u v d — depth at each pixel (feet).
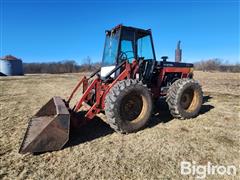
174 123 15.39
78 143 11.91
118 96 12.53
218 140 12.36
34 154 10.57
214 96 26.66
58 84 45.83
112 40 16.25
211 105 21.12
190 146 11.55
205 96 26.63
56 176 8.73
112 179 8.54
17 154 10.59
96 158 10.21
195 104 16.67
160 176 8.78
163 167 9.46
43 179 8.53
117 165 9.59
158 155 10.54
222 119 16.33
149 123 15.34
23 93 31.19
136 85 13.08
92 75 17.17
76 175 8.81
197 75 69.00
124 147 11.42
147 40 16.74
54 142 10.68
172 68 17.85
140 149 11.18
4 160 10.00
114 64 15.42
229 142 12.09
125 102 12.97
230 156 10.48
